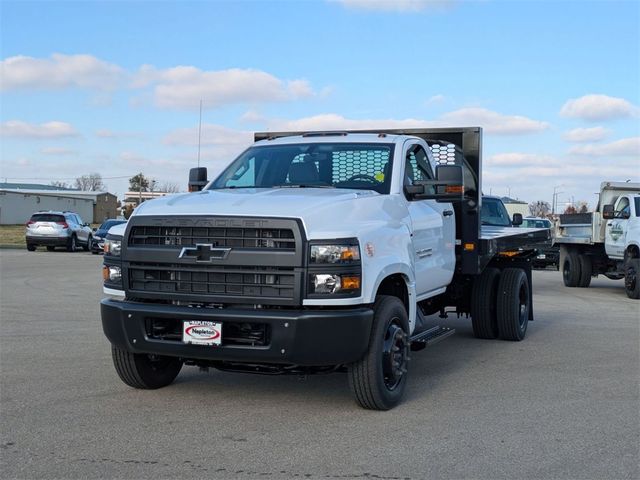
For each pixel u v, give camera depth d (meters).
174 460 4.64
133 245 5.71
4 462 4.57
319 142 7.23
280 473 4.42
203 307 5.45
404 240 6.25
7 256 29.16
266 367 5.80
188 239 5.52
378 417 5.72
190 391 6.53
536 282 21.31
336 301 5.29
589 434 5.32
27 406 5.91
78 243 34.91
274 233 5.33
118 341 5.77
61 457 4.68
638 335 10.30
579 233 19.11
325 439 5.12
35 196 78.50
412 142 7.36
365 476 4.39
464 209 8.73
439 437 5.19
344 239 5.36
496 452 4.87
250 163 7.27
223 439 5.10
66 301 13.34
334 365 5.49
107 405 5.98
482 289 9.66
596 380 7.19
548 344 9.48
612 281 22.11
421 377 7.31
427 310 9.45
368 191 6.44
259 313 5.26
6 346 8.60
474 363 8.11
